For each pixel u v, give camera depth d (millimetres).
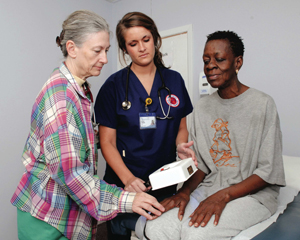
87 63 795
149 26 984
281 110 1560
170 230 803
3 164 1745
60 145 700
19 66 1812
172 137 1152
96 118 1130
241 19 1694
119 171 1036
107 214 798
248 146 972
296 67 1486
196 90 1967
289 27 1500
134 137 1113
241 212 818
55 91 750
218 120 1082
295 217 902
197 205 924
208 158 1062
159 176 834
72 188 729
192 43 1960
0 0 1692
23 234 817
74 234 844
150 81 1153
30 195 809
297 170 1255
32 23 1878
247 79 1692
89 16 765
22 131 1846
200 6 1903
